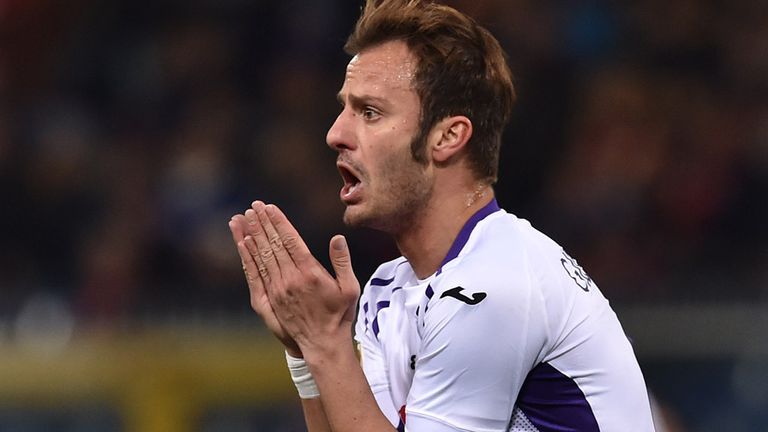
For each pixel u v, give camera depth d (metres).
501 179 26.03
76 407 21.44
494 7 28.53
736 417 20.83
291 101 28.92
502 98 10.24
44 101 30.22
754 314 21.11
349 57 29.92
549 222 25.73
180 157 27.95
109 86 30.72
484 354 9.32
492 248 9.72
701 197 26.53
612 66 29.19
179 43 30.77
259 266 9.82
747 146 27.81
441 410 9.40
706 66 29.59
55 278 26.02
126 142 28.95
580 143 27.23
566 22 29.48
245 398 21.50
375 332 10.44
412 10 10.01
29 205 27.34
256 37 30.42
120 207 27.12
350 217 9.97
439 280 9.82
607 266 24.94
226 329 21.83
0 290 24.97
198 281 25.48
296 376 10.14
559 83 27.94
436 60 9.85
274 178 27.19
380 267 10.86
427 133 9.84
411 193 9.90
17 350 21.56
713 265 24.88
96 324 22.03
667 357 21.06
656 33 29.80
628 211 25.84
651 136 27.53
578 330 9.62
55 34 31.41
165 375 21.50
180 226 26.53
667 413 20.67
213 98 29.67
